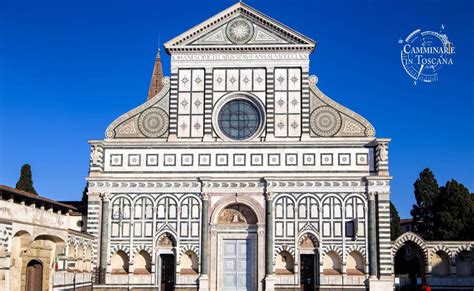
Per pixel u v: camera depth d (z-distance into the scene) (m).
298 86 63.38
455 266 63.81
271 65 63.78
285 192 61.16
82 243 56.03
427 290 57.03
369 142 61.53
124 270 61.06
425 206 96.62
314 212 60.78
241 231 61.28
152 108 63.62
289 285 59.84
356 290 59.19
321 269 59.75
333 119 62.59
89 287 58.66
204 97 63.59
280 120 62.81
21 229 42.34
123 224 61.38
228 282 60.75
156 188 61.88
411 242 64.88
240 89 63.56
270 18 63.91
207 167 62.00
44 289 48.44
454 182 88.94
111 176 61.91
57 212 49.62
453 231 86.38
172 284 61.25
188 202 61.59
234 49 64.12
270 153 61.94
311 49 63.66
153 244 61.00
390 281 58.84
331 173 61.22
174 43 64.50
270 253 60.00
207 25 64.38
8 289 40.19
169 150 62.53
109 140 62.81
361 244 59.94
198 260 60.62
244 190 61.38
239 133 63.16
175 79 64.00
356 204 60.66
